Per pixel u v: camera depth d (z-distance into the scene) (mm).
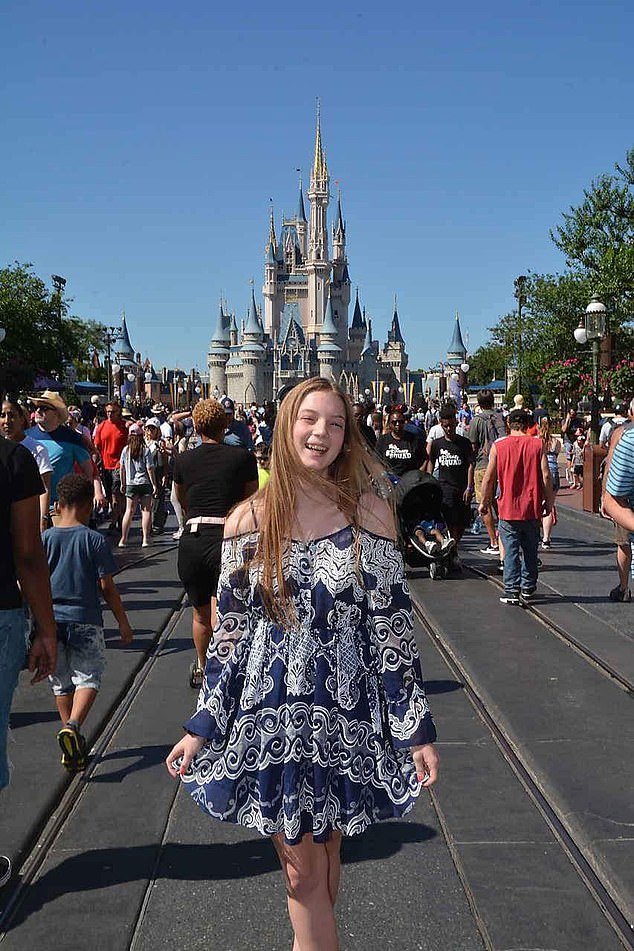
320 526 3002
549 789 4871
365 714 2951
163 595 10766
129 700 6668
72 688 5629
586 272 39469
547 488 9742
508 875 4031
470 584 11164
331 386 3080
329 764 2896
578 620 8906
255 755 2910
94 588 5598
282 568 2924
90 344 88438
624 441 5480
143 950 3533
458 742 5707
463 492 12086
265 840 4445
